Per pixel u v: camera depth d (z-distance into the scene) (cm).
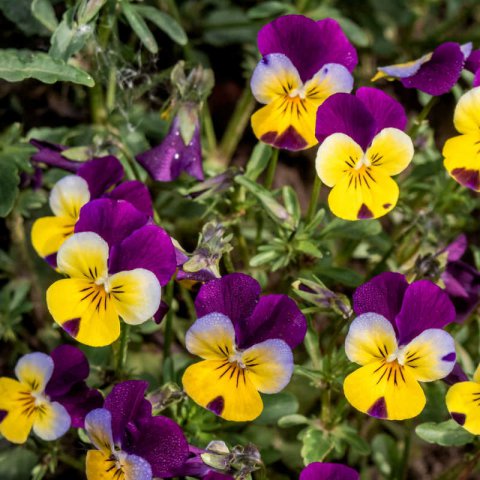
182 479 47
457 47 47
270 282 55
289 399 48
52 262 47
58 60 48
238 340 45
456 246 49
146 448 45
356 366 47
